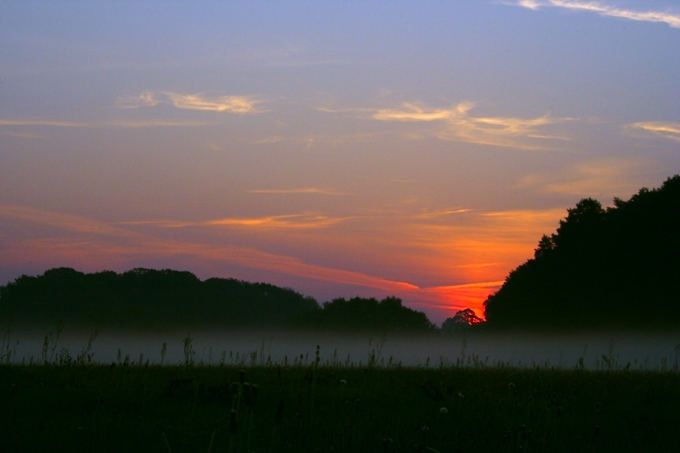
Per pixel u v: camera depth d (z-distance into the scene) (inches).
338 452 234.1
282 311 4065.0
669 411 342.0
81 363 506.0
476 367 703.7
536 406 344.8
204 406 323.6
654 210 1788.9
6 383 391.9
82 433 250.7
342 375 494.9
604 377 522.9
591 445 259.1
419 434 264.1
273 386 394.0
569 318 1894.7
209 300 3599.9
